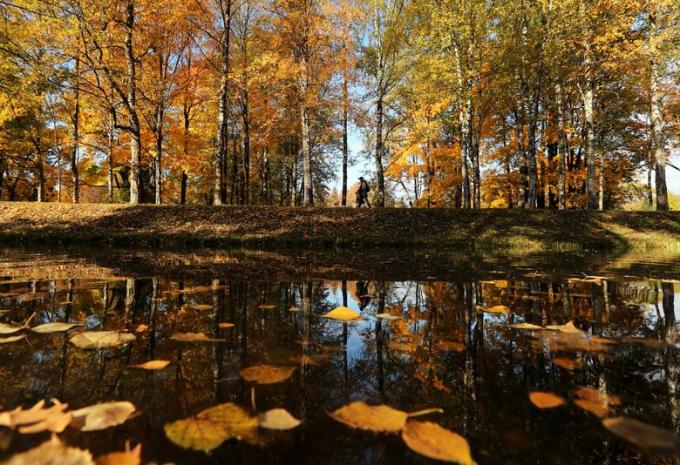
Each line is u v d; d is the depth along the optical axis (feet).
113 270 14.26
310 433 3.21
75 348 5.25
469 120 41.63
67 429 3.01
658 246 32.53
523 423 3.42
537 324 7.01
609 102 55.06
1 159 57.72
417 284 11.88
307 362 4.91
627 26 39.22
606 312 8.03
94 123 49.24
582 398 3.91
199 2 38.83
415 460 2.85
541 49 39.50
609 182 65.57
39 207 35.35
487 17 37.22
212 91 46.16
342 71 46.14
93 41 29.07
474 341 5.98
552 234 34.71
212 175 62.34
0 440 2.87
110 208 36.14
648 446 2.84
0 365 4.56
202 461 2.73
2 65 25.94
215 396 3.83
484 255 25.23
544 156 60.23
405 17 42.57
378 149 47.34
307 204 46.68
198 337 5.81
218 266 16.37
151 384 4.09
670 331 6.52
